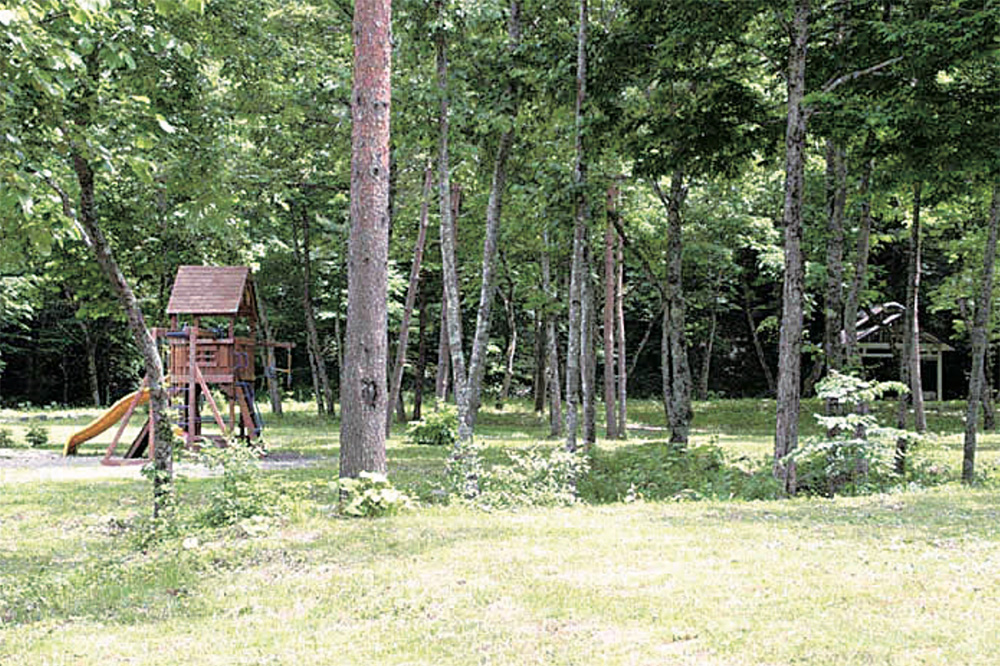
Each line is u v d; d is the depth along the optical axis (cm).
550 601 544
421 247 2272
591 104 1352
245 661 456
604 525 815
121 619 550
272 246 2833
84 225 905
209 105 1259
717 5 1198
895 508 911
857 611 507
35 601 607
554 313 2394
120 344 4350
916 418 2125
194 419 1803
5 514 1059
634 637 472
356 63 961
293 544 748
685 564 635
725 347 4491
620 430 2395
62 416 3434
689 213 2445
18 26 598
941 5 1203
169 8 803
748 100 1359
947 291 2616
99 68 860
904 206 1777
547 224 1384
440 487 1204
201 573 668
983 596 534
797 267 1230
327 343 3978
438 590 580
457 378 1308
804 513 884
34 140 743
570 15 1534
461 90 1418
